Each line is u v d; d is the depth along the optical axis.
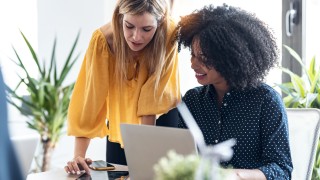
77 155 2.22
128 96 2.23
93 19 3.62
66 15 3.63
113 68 2.21
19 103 3.49
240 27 1.81
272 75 3.32
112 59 2.19
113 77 2.22
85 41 3.63
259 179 1.64
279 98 1.86
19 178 0.99
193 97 1.99
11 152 0.97
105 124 2.35
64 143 3.70
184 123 1.99
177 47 2.10
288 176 1.73
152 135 1.45
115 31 2.09
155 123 2.24
